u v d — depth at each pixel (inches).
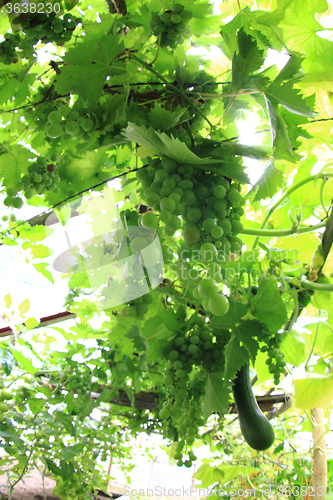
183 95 39.2
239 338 40.0
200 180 32.7
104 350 90.0
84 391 89.6
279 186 42.0
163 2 38.6
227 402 38.5
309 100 39.6
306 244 57.7
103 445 104.8
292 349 52.5
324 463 75.4
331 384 53.6
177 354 41.1
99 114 37.8
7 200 45.5
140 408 95.6
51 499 107.6
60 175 47.8
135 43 41.1
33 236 59.7
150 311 46.7
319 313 56.8
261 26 40.0
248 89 36.7
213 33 46.4
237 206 34.4
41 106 46.9
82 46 35.1
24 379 85.1
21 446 81.7
